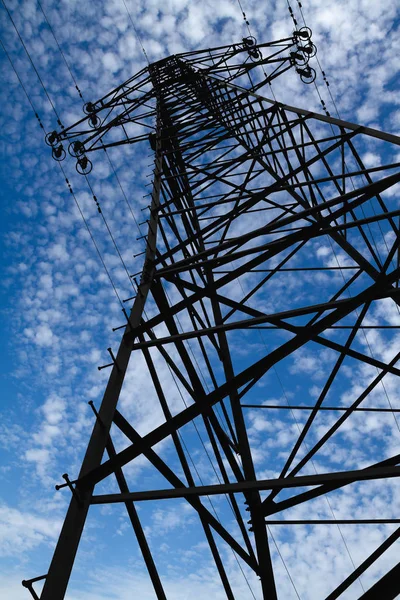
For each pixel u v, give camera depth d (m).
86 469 5.64
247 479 9.30
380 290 6.88
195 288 9.66
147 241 10.20
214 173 13.98
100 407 6.24
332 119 12.15
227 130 16.36
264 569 8.25
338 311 6.86
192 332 7.19
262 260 8.81
